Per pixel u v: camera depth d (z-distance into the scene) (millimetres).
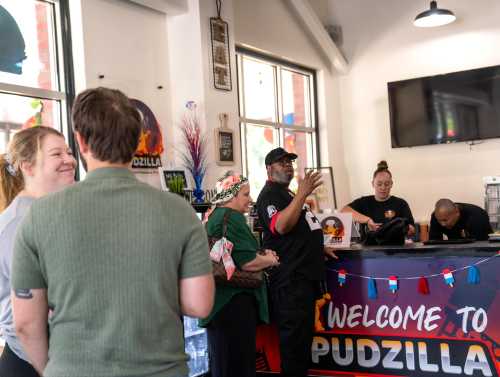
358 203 5117
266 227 3588
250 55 6488
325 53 7598
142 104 4926
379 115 7586
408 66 7359
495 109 6746
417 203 7320
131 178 1415
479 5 6910
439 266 3510
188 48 5203
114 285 1324
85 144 1401
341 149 7836
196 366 4074
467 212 4359
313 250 3576
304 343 3572
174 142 5250
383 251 3664
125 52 4801
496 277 3359
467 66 6996
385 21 7492
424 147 7266
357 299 3748
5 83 3982
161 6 5012
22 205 1942
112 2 4699
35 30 4250
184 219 1415
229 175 3135
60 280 1325
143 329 1326
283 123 7090
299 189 3395
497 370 3361
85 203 1347
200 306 1416
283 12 6898
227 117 5395
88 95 1406
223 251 2852
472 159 6969
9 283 1854
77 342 1313
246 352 2902
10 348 1881
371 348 3707
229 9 5547
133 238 1343
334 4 7816
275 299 3609
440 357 3508
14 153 1998
